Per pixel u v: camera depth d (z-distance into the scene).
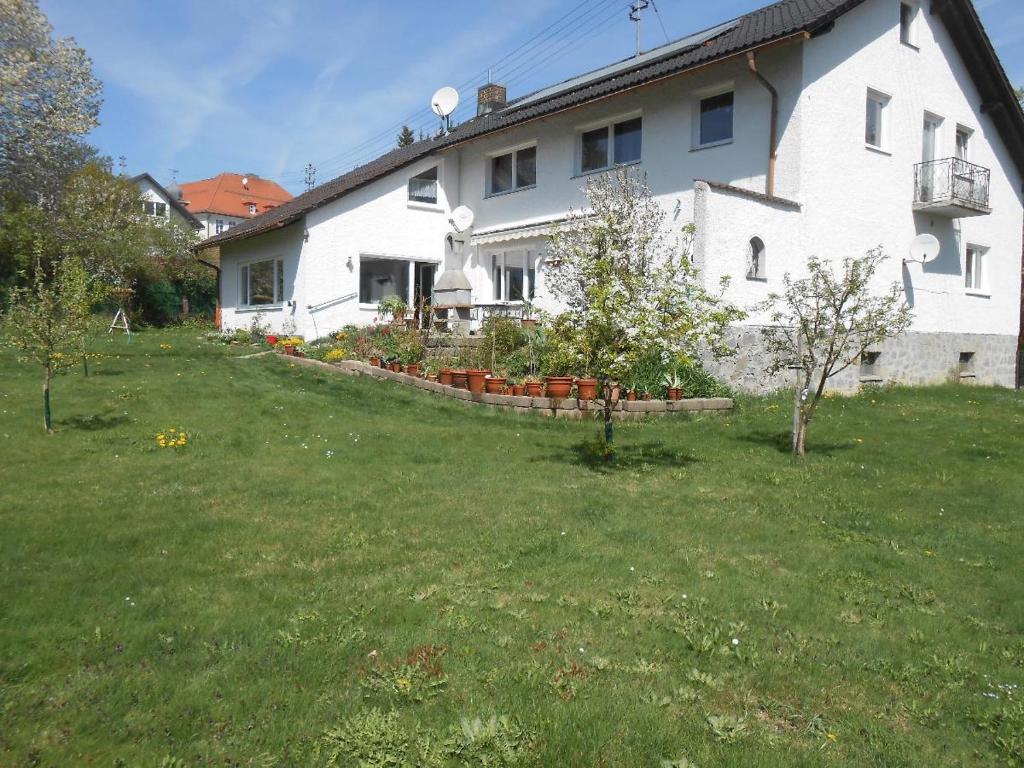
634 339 8.88
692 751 3.54
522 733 3.58
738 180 16.52
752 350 14.95
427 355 17.66
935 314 19.28
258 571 5.62
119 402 11.84
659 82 16.30
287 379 15.12
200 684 3.90
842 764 3.53
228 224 69.94
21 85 25.89
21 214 25.48
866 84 16.86
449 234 23.92
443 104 26.44
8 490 7.39
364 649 4.39
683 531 7.04
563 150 20.34
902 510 8.00
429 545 6.37
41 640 4.29
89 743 3.37
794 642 4.83
